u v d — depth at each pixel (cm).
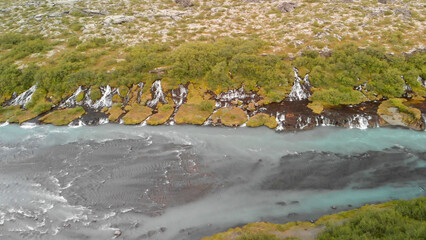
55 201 3362
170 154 4144
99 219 3070
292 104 5166
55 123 5153
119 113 5259
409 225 2275
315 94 5225
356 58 5681
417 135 4222
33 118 5350
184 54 6103
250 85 5556
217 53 6181
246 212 3062
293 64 5922
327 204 3095
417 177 3422
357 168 3644
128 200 3309
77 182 3659
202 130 4725
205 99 5431
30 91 5994
